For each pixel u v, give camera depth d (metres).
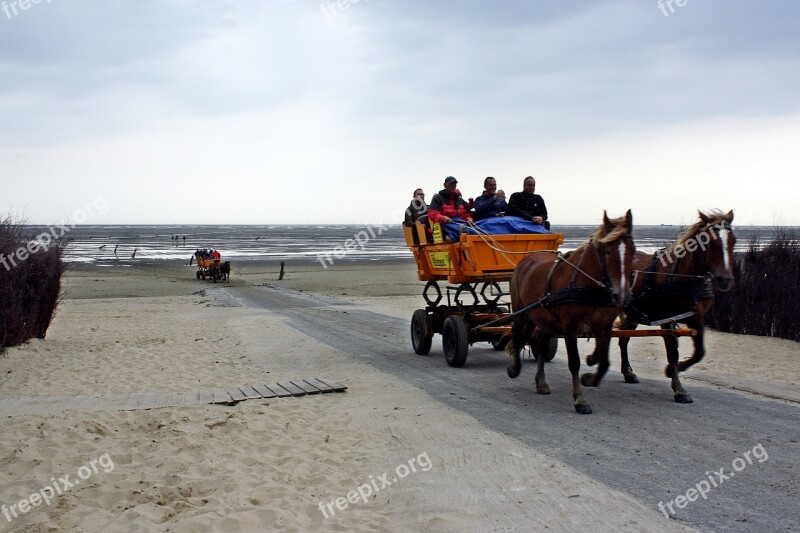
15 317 14.70
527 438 7.76
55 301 17.16
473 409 9.24
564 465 6.78
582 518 5.49
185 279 44.84
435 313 14.02
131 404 9.48
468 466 6.85
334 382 11.11
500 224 12.44
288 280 44.16
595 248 8.69
